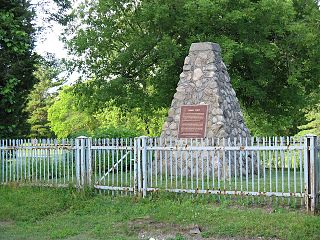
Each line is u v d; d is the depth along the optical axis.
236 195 12.38
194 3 23.77
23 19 18.98
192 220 11.05
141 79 27.48
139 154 13.59
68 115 47.69
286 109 28.45
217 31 25.12
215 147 12.73
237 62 25.75
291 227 10.03
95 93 26.94
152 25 25.75
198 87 17.52
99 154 14.39
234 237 10.06
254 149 12.20
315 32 26.11
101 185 14.25
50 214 12.88
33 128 52.03
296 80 25.02
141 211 12.19
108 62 27.25
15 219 12.54
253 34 24.91
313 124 35.94
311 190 11.27
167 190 13.24
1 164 16.14
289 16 25.09
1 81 18.09
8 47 18.22
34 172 15.45
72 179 14.71
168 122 17.70
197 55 17.89
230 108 17.91
